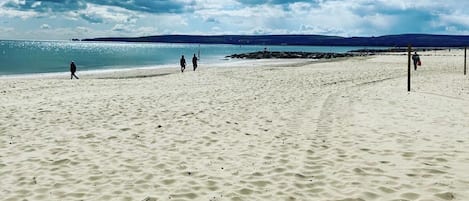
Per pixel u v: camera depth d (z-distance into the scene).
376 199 5.35
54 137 8.83
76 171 6.65
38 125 10.02
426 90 16.27
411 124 9.77
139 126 9.96
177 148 8.02
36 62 55.78
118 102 13.76
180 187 5.92
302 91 17.16
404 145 7.90
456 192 5.45
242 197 5.53
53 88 19.25
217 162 7.11
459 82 19.28
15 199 5.52
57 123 10.27
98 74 32.62
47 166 6.90
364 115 11.13
